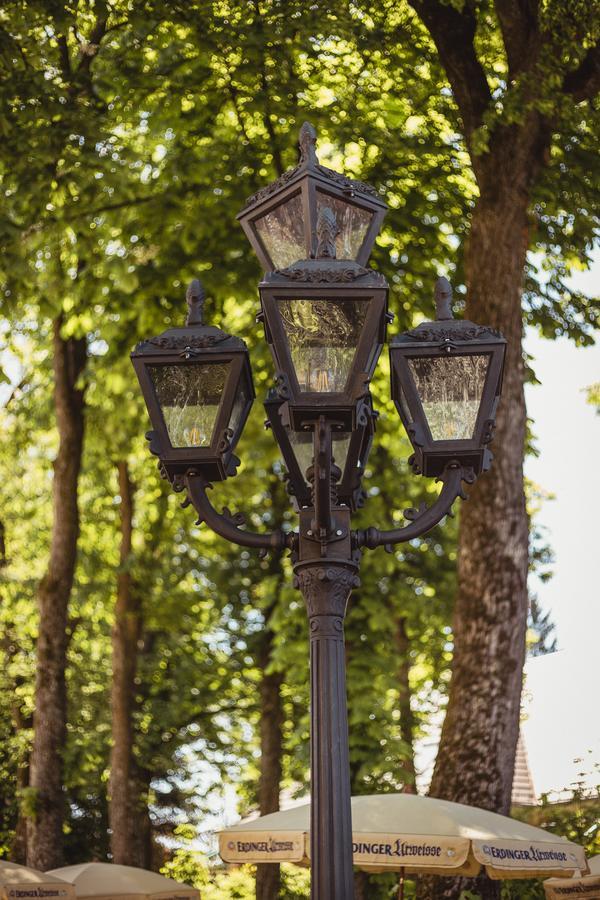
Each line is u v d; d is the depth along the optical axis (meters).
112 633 24.84
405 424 4.43
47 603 17.91
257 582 26.52
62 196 13.50
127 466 24.28
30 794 16.95
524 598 10.93
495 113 11.18
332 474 4.22
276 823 9.47
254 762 29.42
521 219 11.81
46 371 22.16
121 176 13.34
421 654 24.61
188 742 28.91
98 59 14.13
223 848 9.39
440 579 22.39
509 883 14.09
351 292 3.96
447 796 10.41
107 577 25.88
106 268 14.20
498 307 11.56
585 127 13.57
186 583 26.97
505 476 11.05
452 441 4.25
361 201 4.64
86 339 18.81
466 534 11.05
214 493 23.92
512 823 9.35
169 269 15.41
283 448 4.45
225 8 13.59
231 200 14.95
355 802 9.29
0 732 26.30
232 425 4.39
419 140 14.55
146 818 28.25
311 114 14.05
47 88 12.87
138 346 4.34
